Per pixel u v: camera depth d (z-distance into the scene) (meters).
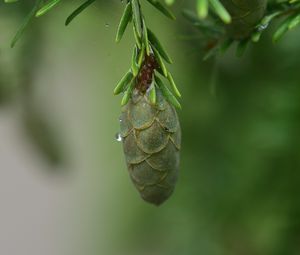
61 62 0.31
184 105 0.31
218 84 0.30
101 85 0.39
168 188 0.21
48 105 0.31
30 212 0.65
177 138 0.20
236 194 0.31
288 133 0.29
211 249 0.32
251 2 0.20
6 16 0.27
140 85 0.20
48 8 0.20
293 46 0.28
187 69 0.30
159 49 0.20
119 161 0.39
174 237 0.32
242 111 0.30
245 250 0.31
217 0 0.18
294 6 0.21
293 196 0.30
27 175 0.66
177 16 0.28
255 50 0.29
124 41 0.29
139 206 0.35
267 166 0.30
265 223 0.30
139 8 0.20
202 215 0.32
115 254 0.36
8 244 0.65
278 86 0.29
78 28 0.29
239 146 0.31
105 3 0.26
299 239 0.30
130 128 0.20
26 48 0.29
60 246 0.61
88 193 0.43
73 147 0.32
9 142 0.63
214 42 0.23
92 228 0.43
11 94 0.29
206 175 0.31
